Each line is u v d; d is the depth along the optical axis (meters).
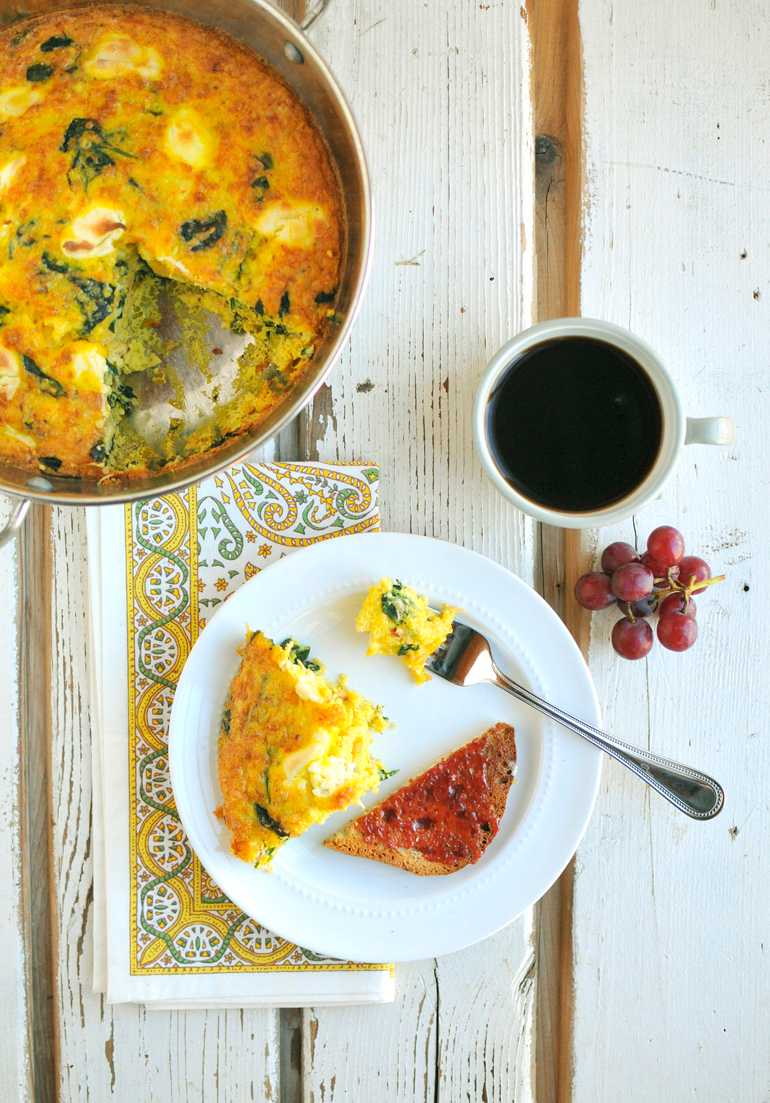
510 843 0.71
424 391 0.73
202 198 0.67
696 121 0.73
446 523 0.73
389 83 0.73
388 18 0.73
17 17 0.66
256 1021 0.73
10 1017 0.72
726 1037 0.73
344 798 0.68
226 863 0.70
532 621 0.70
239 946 0.71
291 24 0.63
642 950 0.74
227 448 0.68
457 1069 0.73
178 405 0.71
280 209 0.67
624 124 0.73
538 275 0.74
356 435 0.73
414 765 0.72
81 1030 0.72
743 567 0.74
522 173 0.73
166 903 0.71
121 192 0.66
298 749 0.68
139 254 0.68
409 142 0.73
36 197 0.66
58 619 0.73
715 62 0.73
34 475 0.69
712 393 0.74
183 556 0.72
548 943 0.74
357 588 0.70
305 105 0.67
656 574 0.71
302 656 0.71
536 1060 0.74
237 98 0.67
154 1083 0.72
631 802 0.74
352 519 0.72
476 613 0.70
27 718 0.73
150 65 0.67
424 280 0.73
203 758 0.70
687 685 0.74
